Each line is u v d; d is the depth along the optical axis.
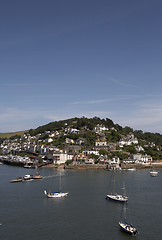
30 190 136.38
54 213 96.25
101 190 135.25
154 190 135.75
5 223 86.12
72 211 98.75
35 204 108.56
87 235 76.56
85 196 122.00
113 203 109.75
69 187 143.50
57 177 185.50
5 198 118.56
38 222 86.94
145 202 111.50
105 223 86.19
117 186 146.38
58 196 121.00
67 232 78.75
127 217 91.81
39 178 178.12
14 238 74.50
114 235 76.69
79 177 185.12
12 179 176.88
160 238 74.62
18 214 95.19
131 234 76.81
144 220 88.88
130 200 114.94
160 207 104.06
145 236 76.06
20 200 114.94
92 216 92.94
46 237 75.12
